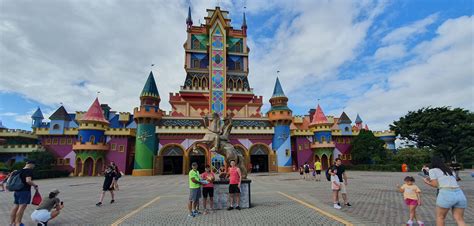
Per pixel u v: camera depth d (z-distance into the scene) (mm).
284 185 24594
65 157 52094
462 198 6844
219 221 10352
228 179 13633
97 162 50406
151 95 51875
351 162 61969
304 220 10227
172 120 52750
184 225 9852
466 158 60344
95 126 50625
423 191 17875
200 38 66000
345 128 64188
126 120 62406
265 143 54625
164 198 17141
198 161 54375
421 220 9945
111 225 10086
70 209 13703
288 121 54906
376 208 12375
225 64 61500
